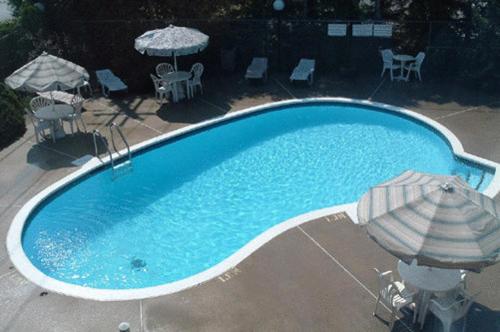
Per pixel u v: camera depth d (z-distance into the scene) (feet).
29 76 49.11
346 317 31.24
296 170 52.95
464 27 68.80
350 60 74.38
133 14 72.69
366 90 69.05
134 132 58.39
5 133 55.16
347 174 52.13
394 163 53.83
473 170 50.52
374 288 33.60
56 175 48.85
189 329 30.60
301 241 38.58
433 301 28.96
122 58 72.08
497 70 66.44
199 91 70.44
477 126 57.93
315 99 66.80
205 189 49.55
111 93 69.72
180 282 34.55
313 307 32.12
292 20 73.72
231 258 36.81
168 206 46.75
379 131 60.44
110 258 39.88
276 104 65.67
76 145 54.90
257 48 76.33
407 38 73.00
